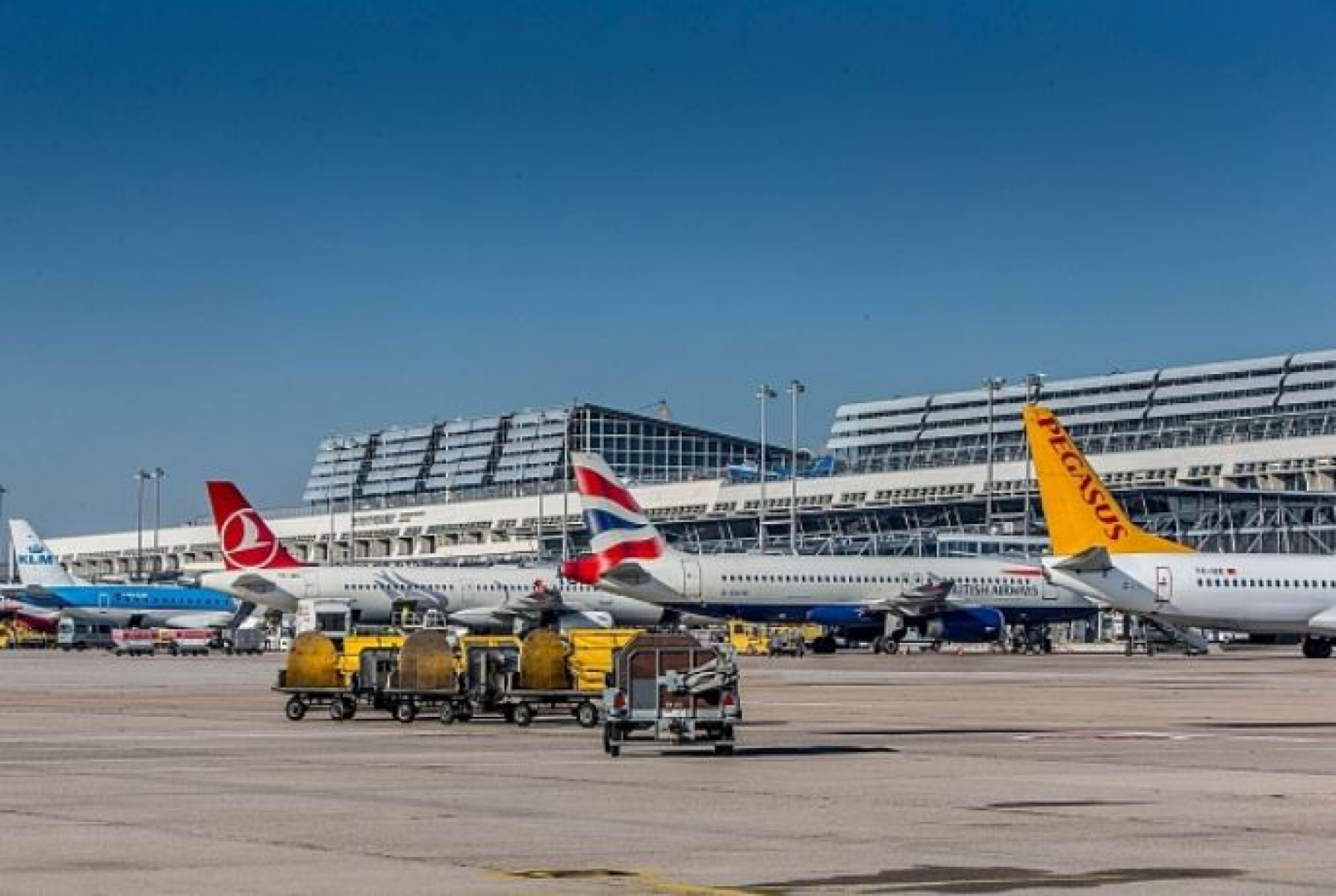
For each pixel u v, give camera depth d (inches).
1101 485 3909.9
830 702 2069.4
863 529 7101.4
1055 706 1991.9
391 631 3801.7
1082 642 5723.4
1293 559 3927.2
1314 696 2235.5
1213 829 844.0
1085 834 822.5
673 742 1317.7
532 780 1082.1
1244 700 2137.1
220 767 1173.1
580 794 1000.9
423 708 1829.5
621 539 4306.1
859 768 1174.3
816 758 1262.3
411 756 1274.6
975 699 2148.1
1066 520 3902.6
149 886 658.8
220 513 4670.3
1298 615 3902.6
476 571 4884.4
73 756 1267.2
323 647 1699.1
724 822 866.1
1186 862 733.9
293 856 738.2
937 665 3624.5
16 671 3221.0
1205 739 1460.4
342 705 1690.5
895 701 2089.1
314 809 914.7
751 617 4379.9
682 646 1291.8
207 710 1884.8
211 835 807.1
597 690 1617.9
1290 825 858.8
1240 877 690.2
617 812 906.7
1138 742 1423.5
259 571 4687.5
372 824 850.1
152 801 951.6
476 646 1657.2
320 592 4665.4
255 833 813.2
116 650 4736.7
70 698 2161.7
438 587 4798.2
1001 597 4544.8
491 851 756.6
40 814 889.5
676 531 7746.1
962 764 1211.2
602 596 4950.8
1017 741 1429.6
